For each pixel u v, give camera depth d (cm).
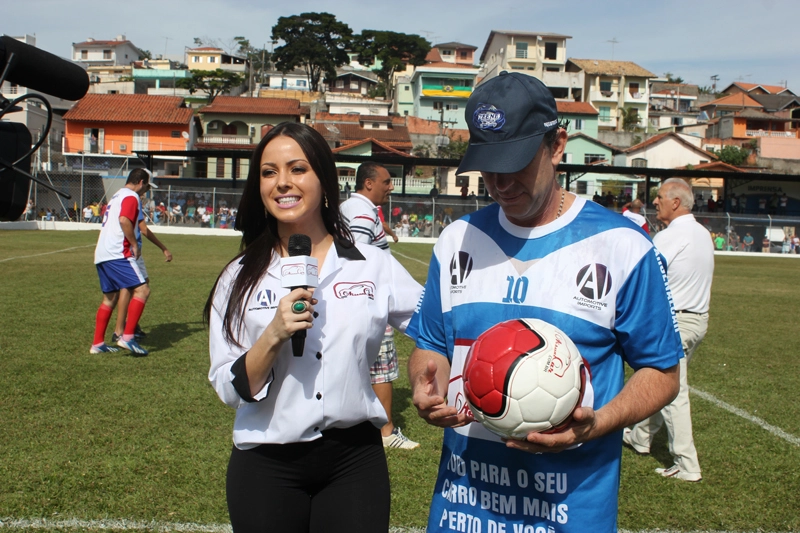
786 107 7775
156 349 802
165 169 5312
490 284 224
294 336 235
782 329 1123
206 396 609
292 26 9200
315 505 249
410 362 249
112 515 373
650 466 494
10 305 1065
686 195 489
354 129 6003
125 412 556
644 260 211
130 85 8969
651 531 385
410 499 414
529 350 198
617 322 214
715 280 2053
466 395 207
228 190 3622
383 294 261
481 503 223
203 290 1317
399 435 516
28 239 2602
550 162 214
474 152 208
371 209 536
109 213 761
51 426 515
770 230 3688
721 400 662
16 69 292
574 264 215
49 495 395
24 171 297
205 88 8188
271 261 253
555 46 7600
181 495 402
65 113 5394
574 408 196
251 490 242
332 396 241
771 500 430
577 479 214
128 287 764
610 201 4644
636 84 7638
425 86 7462
